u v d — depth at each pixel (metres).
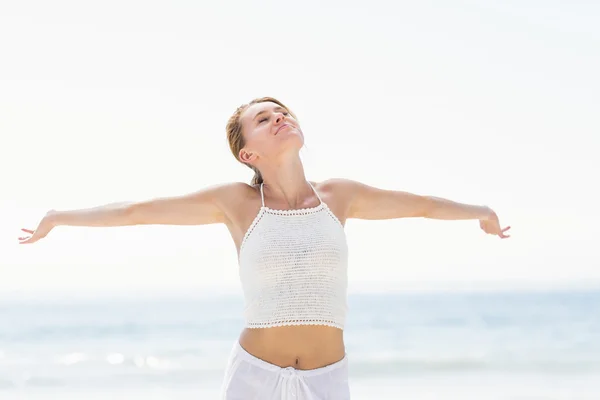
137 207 4.17
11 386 16.56
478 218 4.56
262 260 3.95
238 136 4.48
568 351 20.45
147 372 17.86
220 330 25.62
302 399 3.82
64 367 18.88
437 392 14.77
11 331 26.05
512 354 19.95
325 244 3.98
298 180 4.20
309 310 3.90
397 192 4.43
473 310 33.72
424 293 43.44
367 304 37.22
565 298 40.06
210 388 16.03
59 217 4.15
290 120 4.29
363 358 19.67
